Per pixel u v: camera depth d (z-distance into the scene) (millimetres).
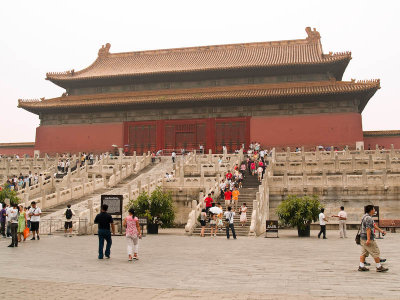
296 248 22953
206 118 73250
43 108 76562
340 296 11367
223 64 76062
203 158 54938
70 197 40625
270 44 81562
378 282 13219
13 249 22406
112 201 31109
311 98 68812
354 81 68125
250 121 71375
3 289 12461
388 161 43094
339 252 21031
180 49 85062
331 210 38188
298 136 69375
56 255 20000
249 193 40281
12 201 34219
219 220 31578
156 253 20844
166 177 44281
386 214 37062
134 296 11578
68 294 11836
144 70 79062
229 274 14883
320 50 76062
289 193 39188
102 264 17234
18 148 83000
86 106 74875
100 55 87438
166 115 75000
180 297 11438
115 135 76562
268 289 12367
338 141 68000
